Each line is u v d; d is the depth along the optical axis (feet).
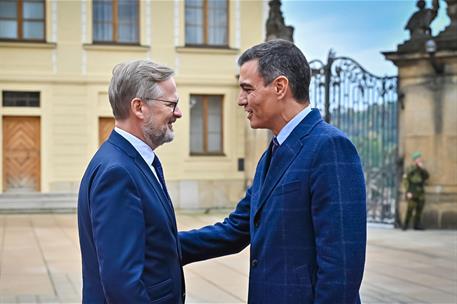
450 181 48.34
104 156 10.36
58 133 68.59
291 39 60.70
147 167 10.59
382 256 37.14
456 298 26.78
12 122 67.97
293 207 10.28
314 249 10.23
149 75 10.62
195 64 71.77
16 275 32.32
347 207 9.92
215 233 12.30
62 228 52.70
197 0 72.02
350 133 52.13
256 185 11.18
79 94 69.10
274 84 10.62
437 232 47.29
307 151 10.32
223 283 30.01
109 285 9.61
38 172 68.49
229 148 71.87
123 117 10.74
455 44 47.39
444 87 48.47
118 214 9.84
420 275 31.60
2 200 65.82
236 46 72.54
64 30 68.80
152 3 70.90
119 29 70.59
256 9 73.10
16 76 67.72
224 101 72.33
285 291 10.28
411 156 49.52
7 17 68.08
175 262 10.75
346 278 9.75
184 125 71.05
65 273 32.83
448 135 48.34
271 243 10.45
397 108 50.34
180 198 70.59
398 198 49.75
